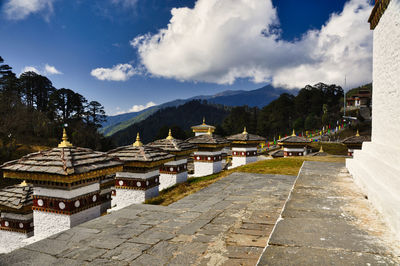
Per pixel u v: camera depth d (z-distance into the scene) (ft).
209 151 57.52
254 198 26.76
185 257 13.80
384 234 11.14
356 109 302.04
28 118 181.98
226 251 14.35
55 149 25.59
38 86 313.53
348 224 12.45
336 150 184.24
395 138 18.74
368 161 21.25
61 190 23.30
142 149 33.45
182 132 263.08
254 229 17.75
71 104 298.76
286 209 15.05
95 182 25.57
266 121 366.43
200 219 20.39
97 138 241.35
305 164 38.29
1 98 163.94
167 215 21.94
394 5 18.93
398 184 13.89
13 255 14.47
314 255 9.13
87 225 19.53
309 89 387.14
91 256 14.28
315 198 17.61
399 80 18.03
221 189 31.94
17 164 24.44
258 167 49.47
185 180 45.75
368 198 17.25
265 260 8.84
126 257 14.03
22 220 36.24
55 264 13.39
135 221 20.43
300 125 327.47
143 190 31.94
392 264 8.37
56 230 23.58
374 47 25.13
